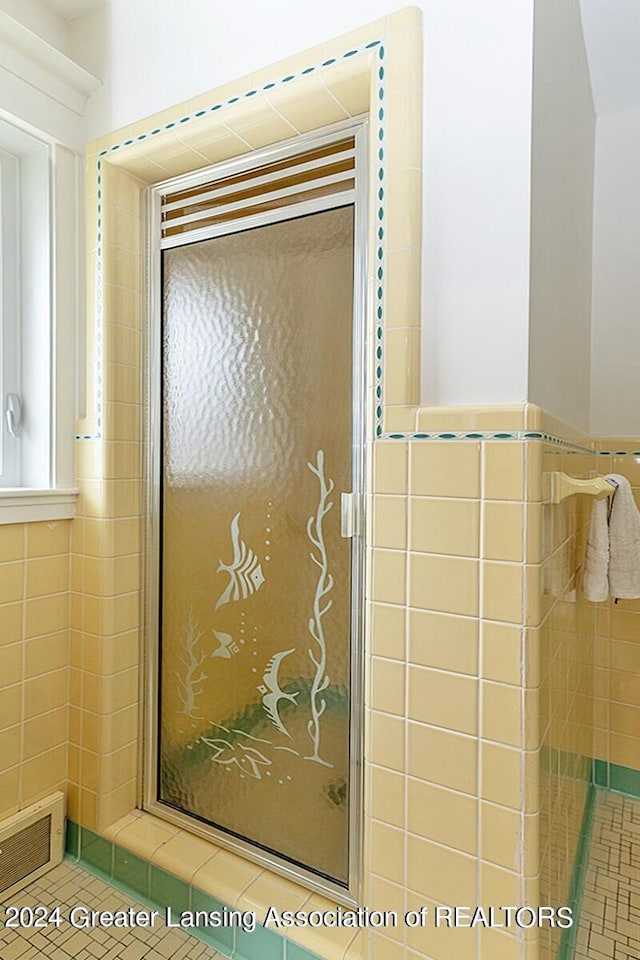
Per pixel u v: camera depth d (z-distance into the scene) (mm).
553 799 1055
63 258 1440
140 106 1358
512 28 925
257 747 1318
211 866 1285
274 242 1284
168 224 1468
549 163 1066
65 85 1405
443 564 960
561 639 1161
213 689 1391
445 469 958
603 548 1423
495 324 942
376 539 1027
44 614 1430
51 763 1450
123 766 1459
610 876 1462
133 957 1178
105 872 1399
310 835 1238
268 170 1298
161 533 1482
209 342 1389
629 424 1816
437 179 988
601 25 1464
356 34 1047
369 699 1037
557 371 1181
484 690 927
